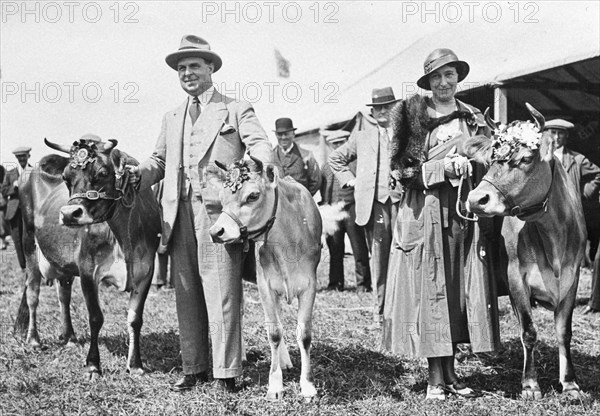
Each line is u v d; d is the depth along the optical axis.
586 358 6.53
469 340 5.52
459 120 5.59
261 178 5.21
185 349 5.94
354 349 6.95
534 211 5.15
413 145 5.46
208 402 5.46
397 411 5.18
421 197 5.48
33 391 5.82
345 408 5.29
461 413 5.09
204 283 5.71
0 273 14.66
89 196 5.70
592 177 10.29
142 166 6.18
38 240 7.14
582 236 5.58
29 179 7.89
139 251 6.29
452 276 5.46
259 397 5.55
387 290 5.66
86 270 6.37
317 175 10.08
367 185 7.90
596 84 13.29
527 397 5.43
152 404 5.48
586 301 9.41
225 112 5.91
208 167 5.48
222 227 5.06
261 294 5.63
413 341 5.41
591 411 5.09
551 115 14.45
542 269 5.48
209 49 6.01
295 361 6.64
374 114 8.02
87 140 5.84
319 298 10.05
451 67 5.58
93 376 6.20
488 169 5.23
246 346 7.12
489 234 5.48
